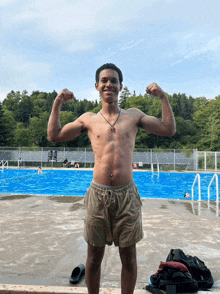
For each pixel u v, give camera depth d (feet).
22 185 55.01
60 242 13.65
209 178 67.26
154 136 167.32
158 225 17.11
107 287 9.05
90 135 6.94
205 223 17.71
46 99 260.42
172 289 8.23
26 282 9.36
